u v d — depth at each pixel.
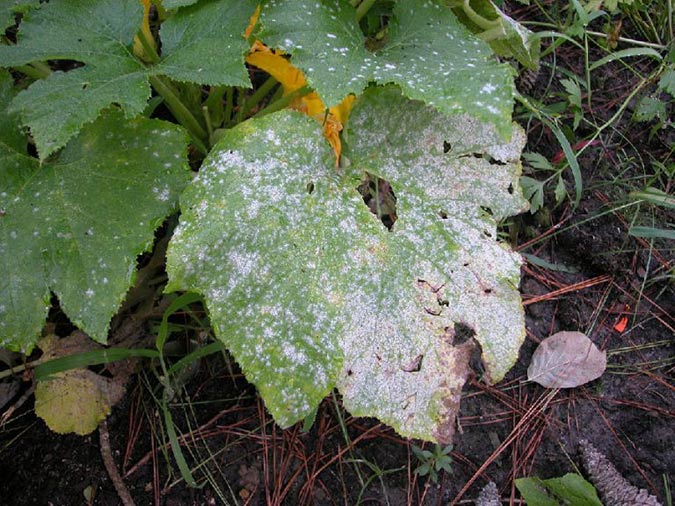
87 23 0.36
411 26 0.39
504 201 0.41
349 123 0.40
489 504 0.45
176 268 0.35
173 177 0.37
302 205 0.37
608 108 0.63
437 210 0.40
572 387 0.51
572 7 0.62
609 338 0.53
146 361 0.47
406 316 0.38
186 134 0.37
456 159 0.40
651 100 0.59
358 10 0.45
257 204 0.36
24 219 0.35
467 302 0.39
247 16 0.35
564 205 0.58
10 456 0.44
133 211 0.36
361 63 0.36
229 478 0.45
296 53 0.35
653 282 0.55
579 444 0.49
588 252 0.56
